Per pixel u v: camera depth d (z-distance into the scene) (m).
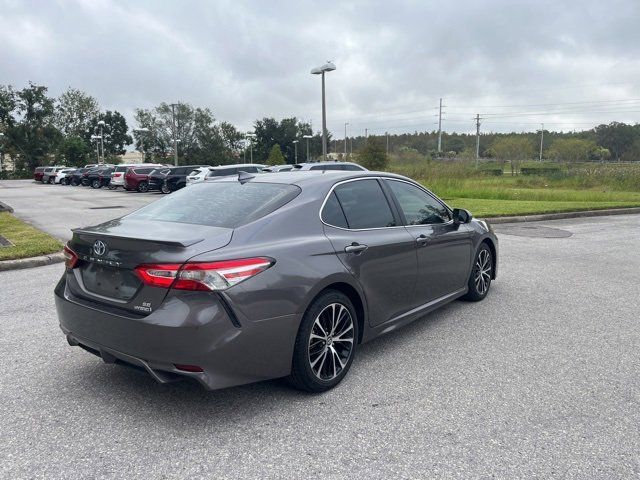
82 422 3.27
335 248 3.75
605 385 3.78
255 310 3.18
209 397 3.62
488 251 6.14
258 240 3.40
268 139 99.81
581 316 5.48
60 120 93.06
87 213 18.05
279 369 3.38
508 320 5.35
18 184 51.59
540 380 3.87
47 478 2.68
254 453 2.91
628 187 27.53
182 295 3.03
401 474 2.71
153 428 3.19
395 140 133.12
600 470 2.74
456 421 3.26
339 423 3.24
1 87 80.31
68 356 4.38
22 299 6.20
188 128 86.50
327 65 22.92
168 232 3.43
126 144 109.75
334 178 4.21
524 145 79.75
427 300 4.91
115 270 3.36
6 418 3.32
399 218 4.59
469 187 24.11
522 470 2.73
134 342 3.13
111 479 2.68
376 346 4.61
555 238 11.18
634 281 7.08
